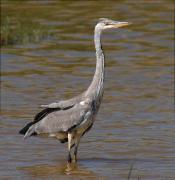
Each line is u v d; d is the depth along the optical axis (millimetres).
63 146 13875
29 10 27891
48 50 22625
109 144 13898
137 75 19578
